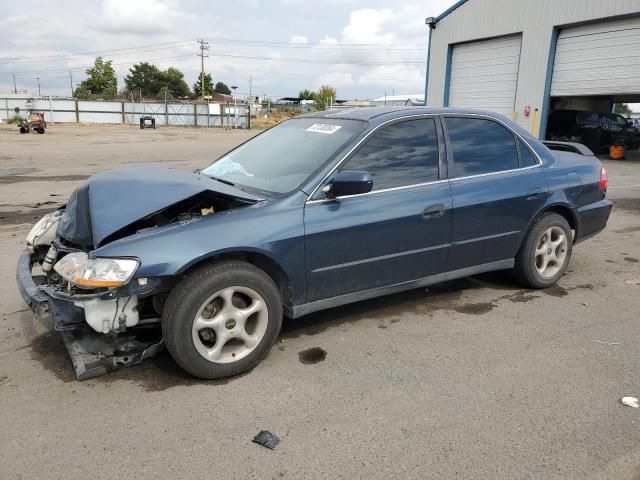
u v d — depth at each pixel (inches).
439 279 163.3
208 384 124.5
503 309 170.7
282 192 138.5
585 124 810.8
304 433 105.7
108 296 114.4
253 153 168.4
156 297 128.6
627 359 137.0
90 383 124.6
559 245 189.3
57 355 138.9
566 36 716.0
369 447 101.2
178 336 119.6
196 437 104.4
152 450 100.4
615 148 727.7
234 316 126.2
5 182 466.6
